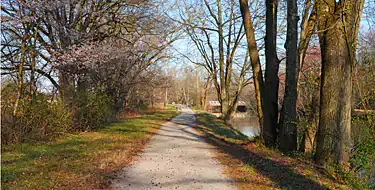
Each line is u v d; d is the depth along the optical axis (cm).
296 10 870
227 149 993
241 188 553
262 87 991
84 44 1280
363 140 712
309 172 652
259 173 659
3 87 975
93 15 1465
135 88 2755
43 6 1079
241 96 3014
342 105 677
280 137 902
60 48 1203
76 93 1355
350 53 679
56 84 1288
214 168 717
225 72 2447
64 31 1276
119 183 579
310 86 984
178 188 551
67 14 1363
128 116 2680
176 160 815
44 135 1069
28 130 1015
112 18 1541
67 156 791
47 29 1304
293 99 877
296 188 544
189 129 1728
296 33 869
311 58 1280
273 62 961
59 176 593
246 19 1001
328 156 682
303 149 916
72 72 1324
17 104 971
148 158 840
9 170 614
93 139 1147
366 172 666
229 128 1777
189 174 658
